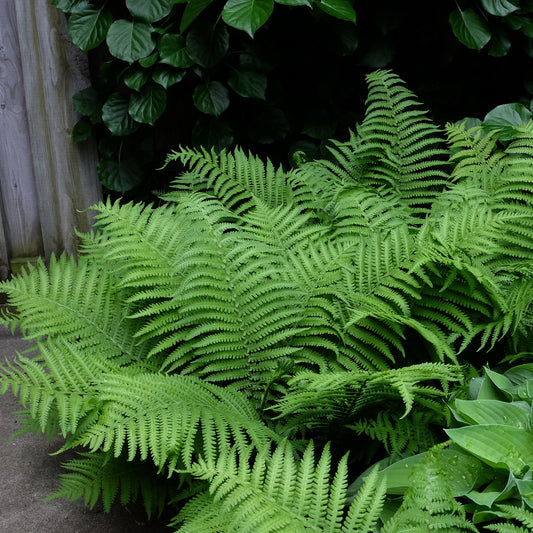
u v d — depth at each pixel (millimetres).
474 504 1329
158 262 1616
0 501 1662
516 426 1426
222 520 1346
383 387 1505
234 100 2279
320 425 1575
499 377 1507
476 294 1588
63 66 2236
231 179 1892
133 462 1580
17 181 2293
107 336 1625
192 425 1438
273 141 2281
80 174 2312
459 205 1742
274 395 1601
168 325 1588
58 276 1659
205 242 1598
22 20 2193
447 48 2248
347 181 1944
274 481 1297
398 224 1724
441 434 1530
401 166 1909
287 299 1615
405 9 2189
